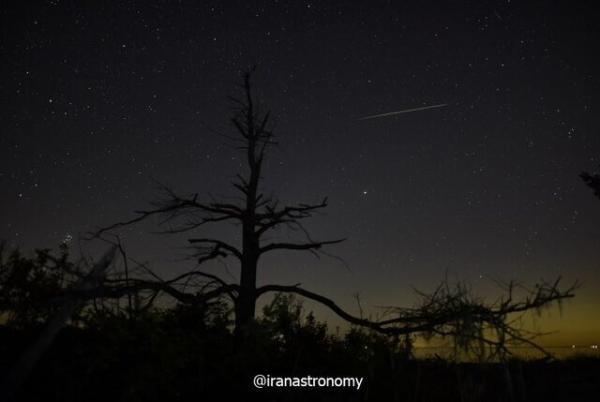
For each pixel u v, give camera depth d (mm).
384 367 11867
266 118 14164
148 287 10391
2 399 6680
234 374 10250
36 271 9836
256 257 12742
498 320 9750
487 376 12531
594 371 16984
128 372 8555
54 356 8672
